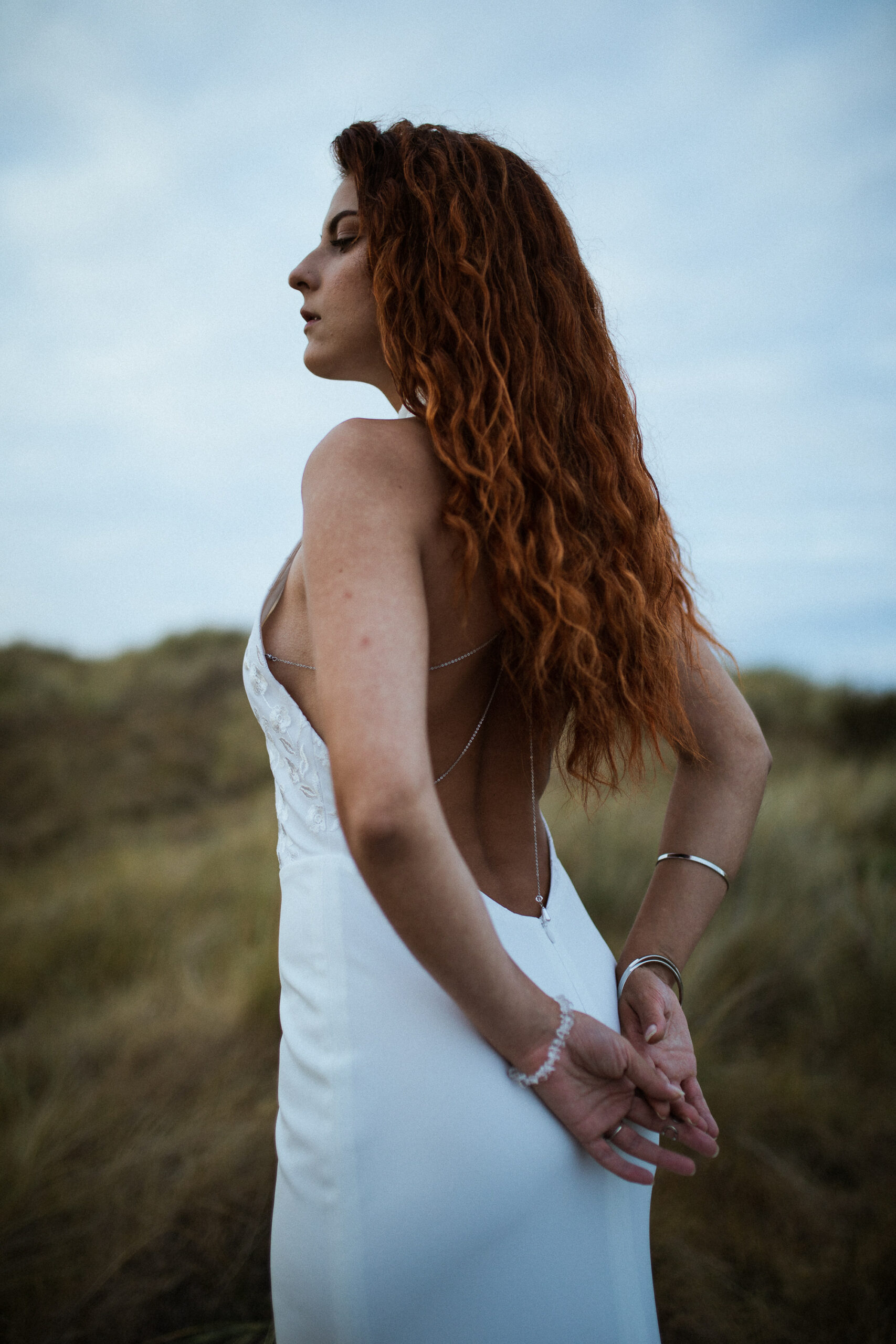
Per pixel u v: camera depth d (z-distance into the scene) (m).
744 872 4.19
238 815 7.68
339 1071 0.82
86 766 8.66
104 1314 2.05
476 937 0.70
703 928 1.08
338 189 1.01
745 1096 2.75
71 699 10.34
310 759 0.91
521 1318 0.80
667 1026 0.98
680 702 1.05
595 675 0.91
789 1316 2.03
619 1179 0.89
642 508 1.01
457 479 0.82
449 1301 0.78
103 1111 2.73
